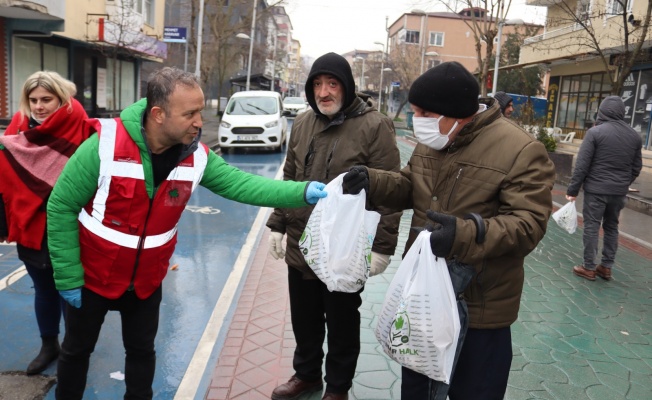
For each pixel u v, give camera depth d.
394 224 2.79
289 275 3.11
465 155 2.13
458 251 1.93
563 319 4.71
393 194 2.43
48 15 14.89
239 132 15.42
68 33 16.70
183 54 36.88
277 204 2.50
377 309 4.64
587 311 4.93
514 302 2.15
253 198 2.50
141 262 2.33
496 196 2.09
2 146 2.90
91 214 2.25
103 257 2.28
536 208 1.97
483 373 2.14
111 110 22.56
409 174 2.44
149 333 2.53
